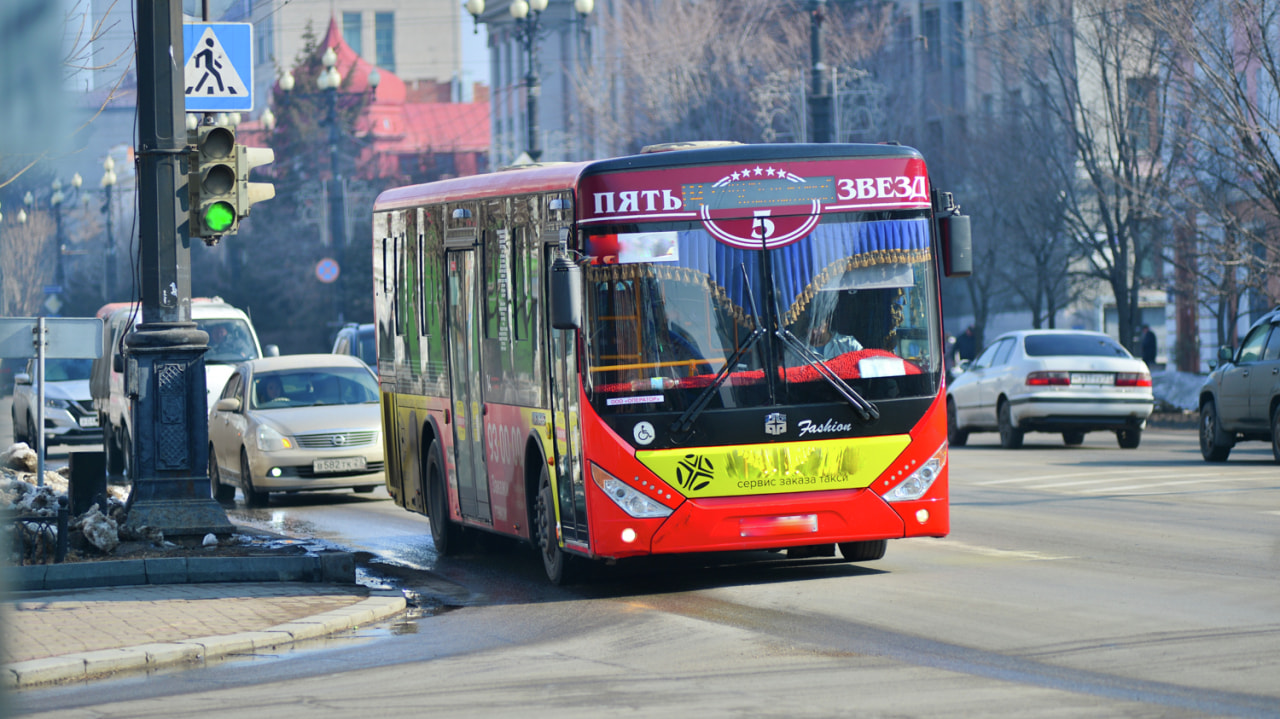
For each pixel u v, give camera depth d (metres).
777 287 18.92
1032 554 20.95
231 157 22.66
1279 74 48.88
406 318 26.28
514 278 21.03
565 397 19.22
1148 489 29.66
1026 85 70.75
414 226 25.66
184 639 16.20
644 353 18.62
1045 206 68.75
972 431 46.16
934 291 19.39
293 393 36.03
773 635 15.69
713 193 18.92
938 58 87.12
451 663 15.09
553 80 151.25
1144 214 60.41
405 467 26.66
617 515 18.48
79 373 52.66
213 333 48.53
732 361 18.73
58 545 21.53
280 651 16.20
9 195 22.53
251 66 24.25
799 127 85.88
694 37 90.81
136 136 24.75
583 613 18.00
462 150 192.12
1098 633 14.91
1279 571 18.70
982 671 13.37
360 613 17.88
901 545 22.59
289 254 131.88
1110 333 88.62
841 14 90.81
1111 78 61.12
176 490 23.28
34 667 14.75
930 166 83.12
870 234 19.23
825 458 18.88
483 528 22.81
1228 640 14.30
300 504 34.72
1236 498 27.55
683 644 15.46
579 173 18.92
